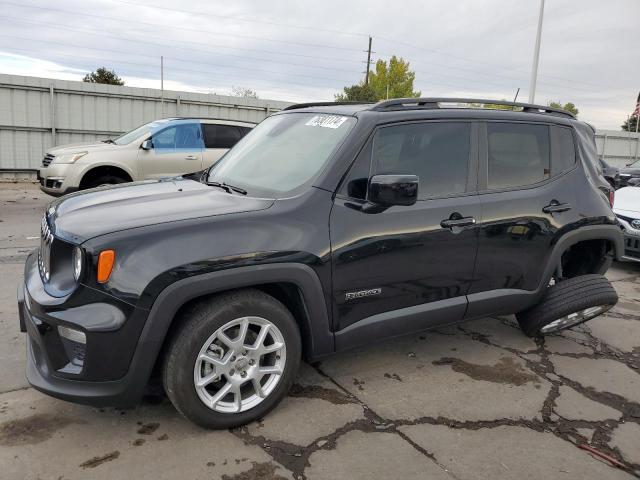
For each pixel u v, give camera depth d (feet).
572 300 12.68
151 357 8.13
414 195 9.43
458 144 11.37
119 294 7.87
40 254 9.99
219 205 9.36
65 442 8.61
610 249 13.99
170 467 8.12
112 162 27.40
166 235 8.23
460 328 14.65
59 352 8.15
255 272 8.64
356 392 10.72
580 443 9.35
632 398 11.09
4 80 47.14
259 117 59.93
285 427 9.32
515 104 12.78
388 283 10.26
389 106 10.88
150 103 54.03
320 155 10.26
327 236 9.39
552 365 12.53
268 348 9.21
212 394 9.18
